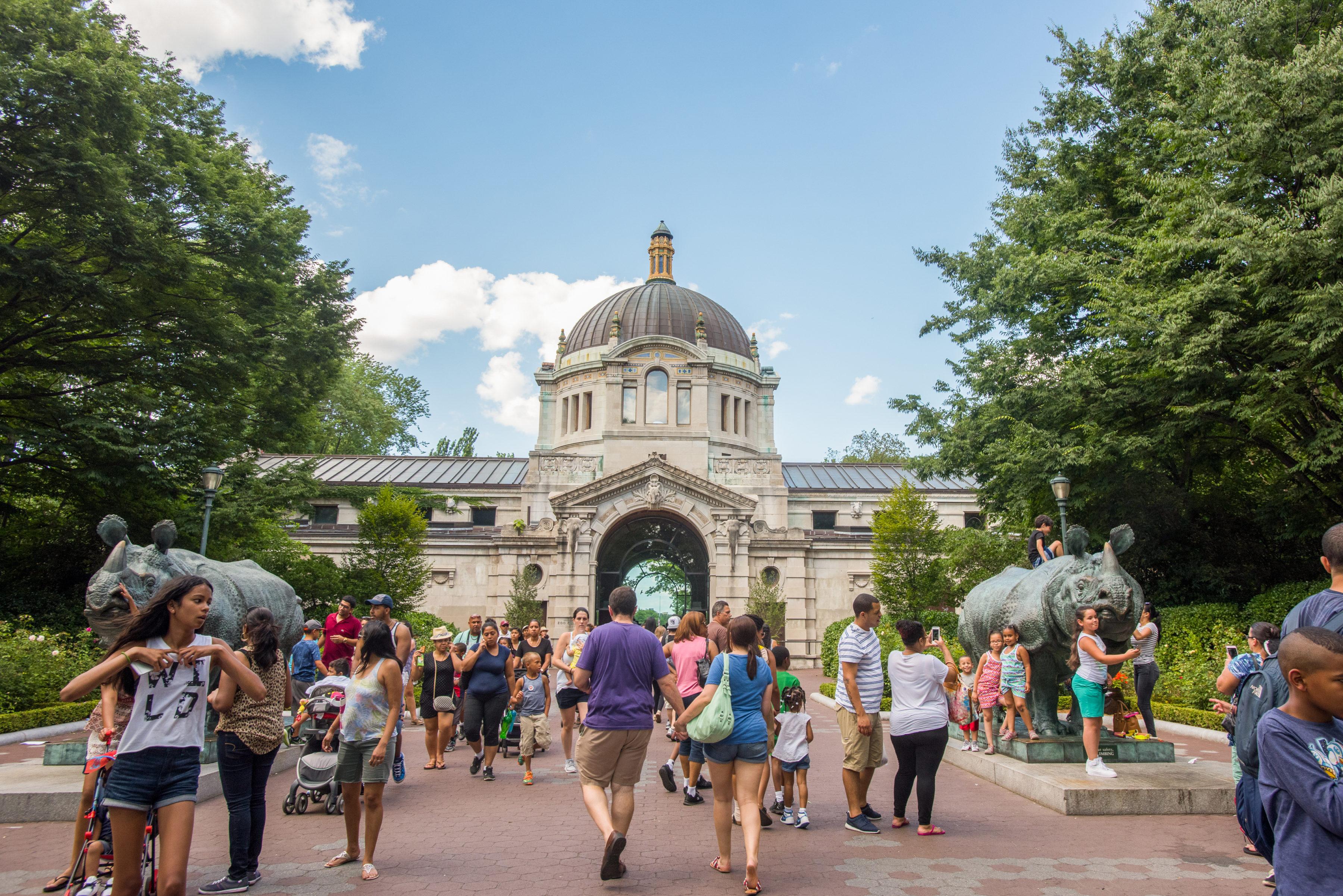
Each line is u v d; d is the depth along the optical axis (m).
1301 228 19.03
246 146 31.06
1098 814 9.89
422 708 14.13
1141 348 21.34
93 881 6.76
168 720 5.88
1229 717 7.85
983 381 26.06
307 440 33.88
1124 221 26.48
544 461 42.78
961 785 12.02
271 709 7.52
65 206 21.78
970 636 14.11
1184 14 24.12
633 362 45.03
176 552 12.74
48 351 24.86
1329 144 18.67
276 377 28.70
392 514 32.53
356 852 8.19
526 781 12.62
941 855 8.34
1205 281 19.47
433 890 7.31
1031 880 7.51
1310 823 3.99
